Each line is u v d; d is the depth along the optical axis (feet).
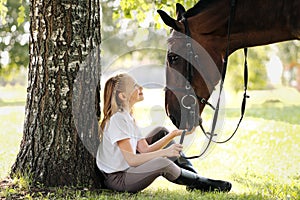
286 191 17.39
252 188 18.11
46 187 16.58
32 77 17.24
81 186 16.80
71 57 16.79
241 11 16.84
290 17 16.69
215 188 17.16
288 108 60.13
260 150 27.37
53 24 16.70
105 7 67.56
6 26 66.95
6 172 19.13
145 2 26.76
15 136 32.22
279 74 86.17
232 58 61.82
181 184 16.83
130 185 16.29
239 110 56.44
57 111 16.81
